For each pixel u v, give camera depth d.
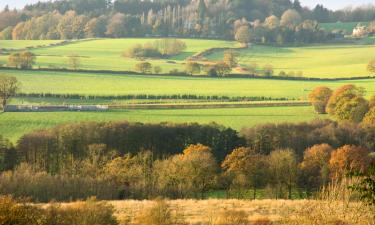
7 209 133.38
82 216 151.38
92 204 154.88
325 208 92.69
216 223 168.38
